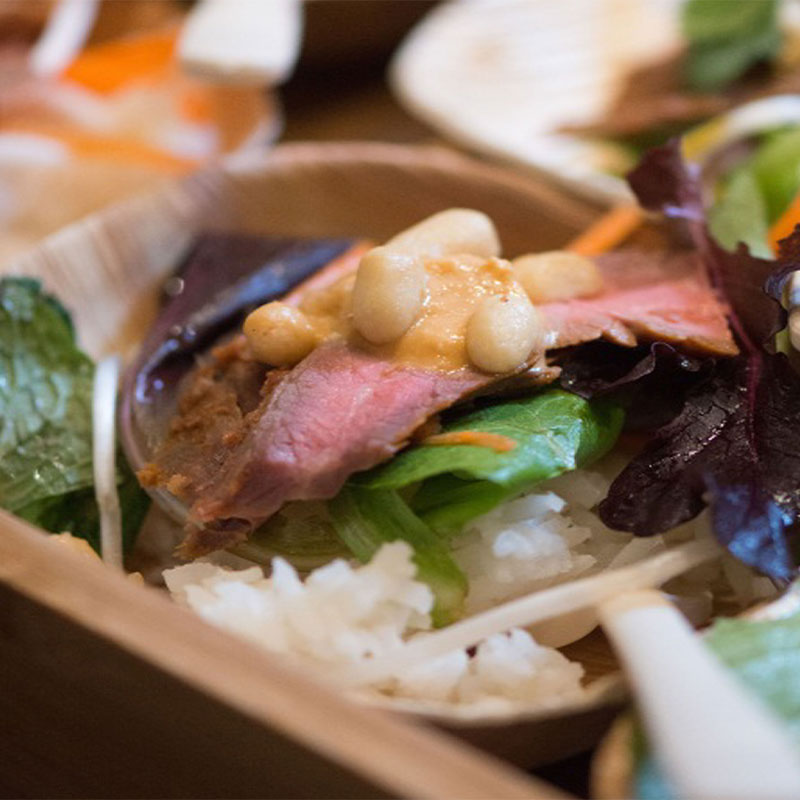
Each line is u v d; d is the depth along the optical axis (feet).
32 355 1.10
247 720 0.83
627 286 1.07
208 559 0.99
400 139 1.81
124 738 0.89
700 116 1.49
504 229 1.30
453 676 0.91
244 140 1.57
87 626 0.86
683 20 1.67
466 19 1.86
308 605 0.91
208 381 1.04
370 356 0.97
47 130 1.60
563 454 0.94
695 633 0.89
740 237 1.13
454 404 0.97
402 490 0.96
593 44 1.82
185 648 0.85
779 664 0.86
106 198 1.44
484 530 0.96
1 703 0.94
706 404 0.98
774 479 0.93
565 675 0.92
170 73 1.70
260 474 0.93
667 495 0.94
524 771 0.91
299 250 1.22
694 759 0.79
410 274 0.97
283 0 1.66
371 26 1.94
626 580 0.93
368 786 0.80
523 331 0.95
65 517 1.06
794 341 0.99
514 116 1.63
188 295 1.19
